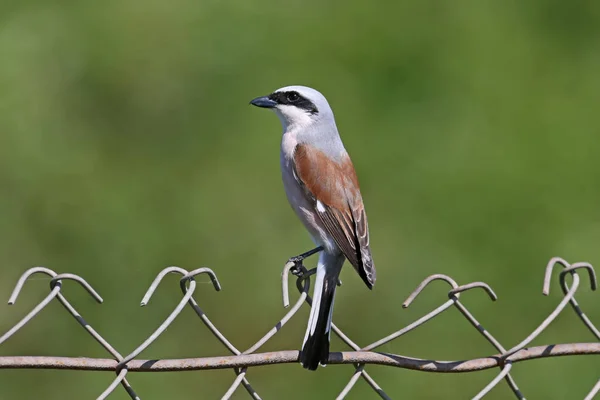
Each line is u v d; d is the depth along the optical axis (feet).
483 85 43.75
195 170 39.55
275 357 18.01
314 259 36.55
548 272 19.57
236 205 38.19
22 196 36.91
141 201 38.04
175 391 31.65
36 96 39.93
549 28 46.88
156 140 40.47
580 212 39.75
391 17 44.93
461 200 39.45
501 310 36.11
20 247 35.35
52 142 38.86
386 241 37.81
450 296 19.30
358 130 41.24
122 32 42.80
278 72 42.55
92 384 30.94
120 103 41.11
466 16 46.03
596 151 41.93
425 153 41.01
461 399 33.12
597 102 44.06
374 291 35.96
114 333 33.35
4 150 37.93
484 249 38.11
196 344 33.73
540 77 44.80
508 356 19.42
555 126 42.68
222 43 43.19
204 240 36.99
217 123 41.14
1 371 30.63
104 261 35.60
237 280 35.86
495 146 41.45
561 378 33.53
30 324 32.71
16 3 42.50
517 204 39.60
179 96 41.57
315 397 32.55
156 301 34.32
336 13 44.75
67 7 42.78
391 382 32.94
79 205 37.24
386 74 43.39
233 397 32.32
